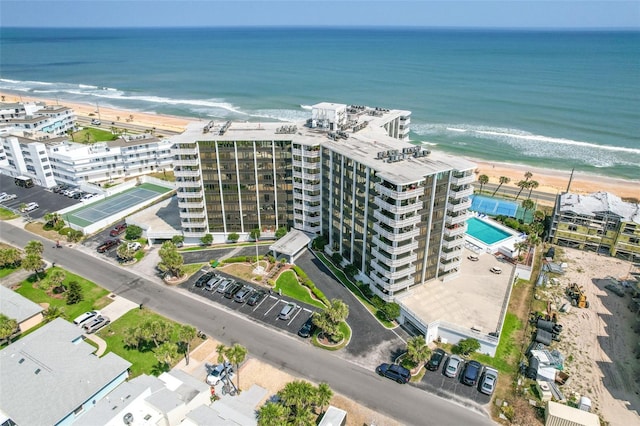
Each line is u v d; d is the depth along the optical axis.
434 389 72.38
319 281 101.56
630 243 110.94
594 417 64.19
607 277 105.31
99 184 161.50
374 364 77.62
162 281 102.81
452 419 66.94
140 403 62.03
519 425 66.12
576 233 116.88
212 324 87.81
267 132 114.12
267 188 113.19
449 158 91.62
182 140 106.44
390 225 82.56
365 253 96.38
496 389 72.38
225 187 113.00
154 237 118.75
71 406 63.72
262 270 105.62
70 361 71.38
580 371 76.88
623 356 80.62
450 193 87.88
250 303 93.50
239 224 118.44
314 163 105.94
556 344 83.31
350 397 70.69
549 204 147.12
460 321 83.31
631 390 73.25
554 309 93.31
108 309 92.44
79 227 126.69
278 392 65.12
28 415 62.06
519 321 89.00
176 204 137.75
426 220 87.44
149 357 78.50
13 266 108.75
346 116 130.38
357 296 96.25
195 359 78.19
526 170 180.00
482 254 108.12
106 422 58.25
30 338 76.06
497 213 132.12
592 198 122.25
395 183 78.62
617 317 91.31
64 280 102.44
